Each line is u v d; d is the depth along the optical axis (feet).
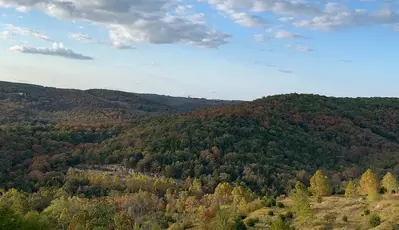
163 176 448.24
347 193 247.91
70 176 411.54
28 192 371.35
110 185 406.00
